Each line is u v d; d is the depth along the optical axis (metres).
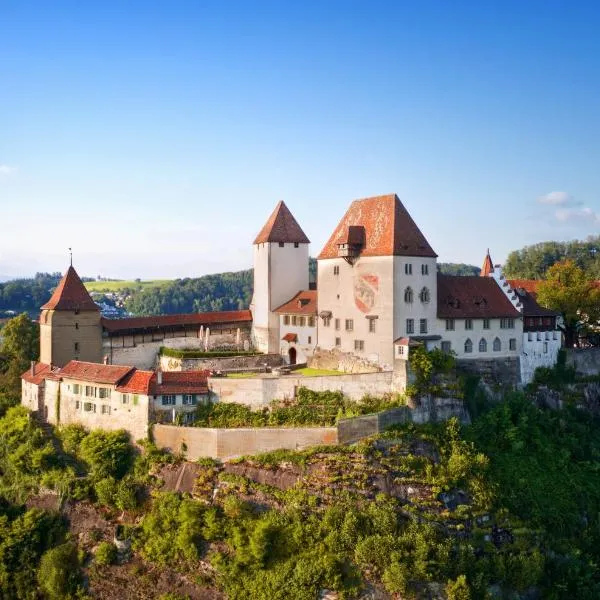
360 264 106.38
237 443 88.31
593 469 98.00
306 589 74.88
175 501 86.12
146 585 82.00
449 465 86.44
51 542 90.44
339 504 80.62
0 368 128.38
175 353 117.38
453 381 98.56
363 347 105.75
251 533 79.69
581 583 81.31
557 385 113.25
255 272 131.25
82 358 114.38
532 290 138.88
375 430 88.44
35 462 96.88
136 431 94.75
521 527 83.69
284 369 110.38
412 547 76.62
